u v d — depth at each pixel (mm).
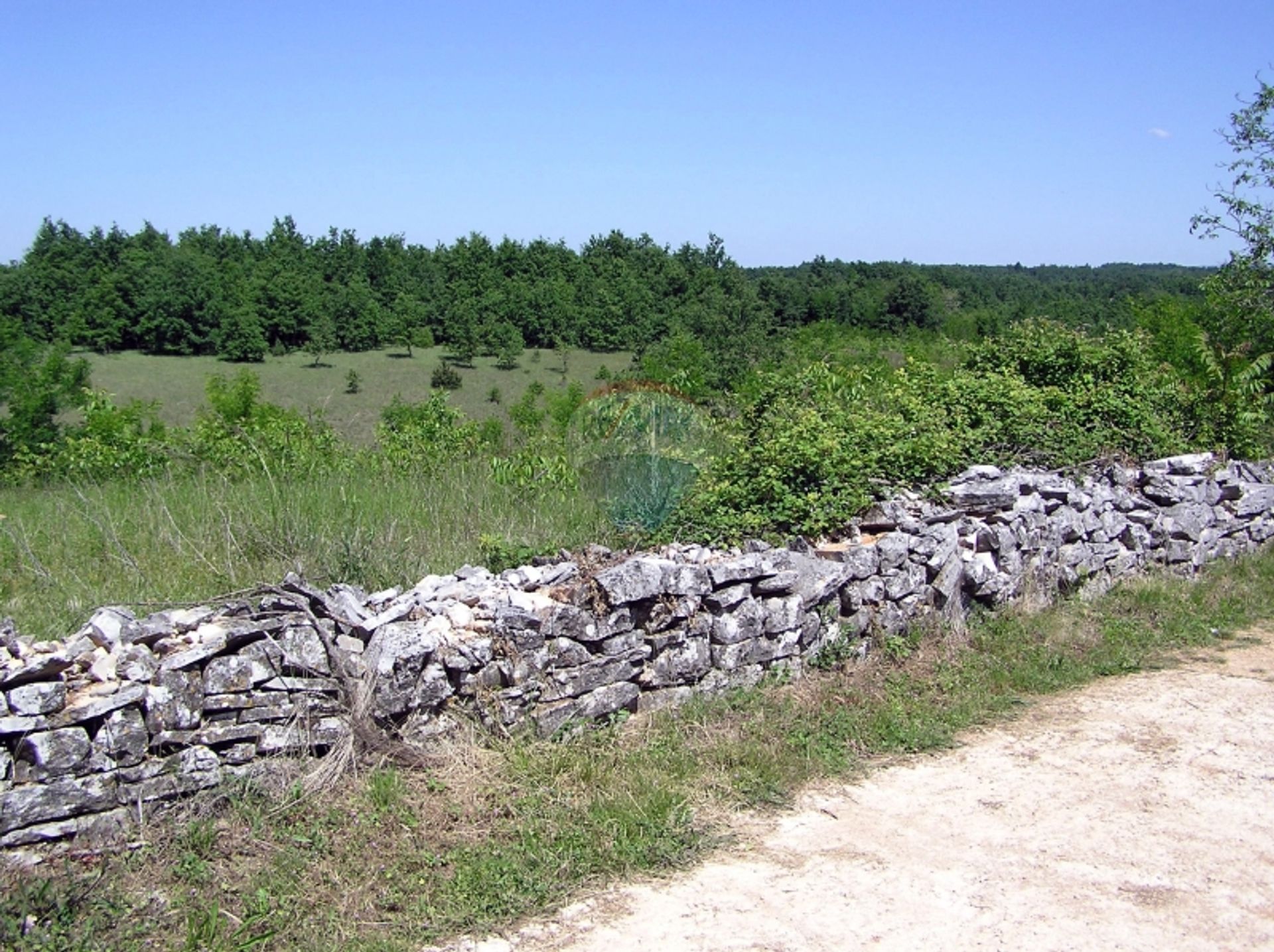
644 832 4594
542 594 5469
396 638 4742
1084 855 4652
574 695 5258
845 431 7914
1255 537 9570
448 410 13094
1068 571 7898
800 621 6145
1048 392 9352
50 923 3650
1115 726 6070
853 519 6992
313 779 4449
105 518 7559
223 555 6793
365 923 3893
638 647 5469
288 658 4516
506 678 5066
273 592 4727
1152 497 8781
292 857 4129
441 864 4246
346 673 4648
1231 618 8000
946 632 6980
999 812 5023
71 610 5719
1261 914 4230
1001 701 6324
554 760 4918
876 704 6016
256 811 4273
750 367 18156
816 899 4250
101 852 3980
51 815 3936
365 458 10945
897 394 8977
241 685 4398
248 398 21875
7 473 13312
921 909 4211
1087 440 8984
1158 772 5480
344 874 4113
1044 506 7773
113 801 4082
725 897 4242
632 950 3875
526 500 8289
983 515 7445
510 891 4121
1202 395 10625
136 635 4309
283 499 8023
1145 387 10055
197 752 4273
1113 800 5168
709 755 5273
